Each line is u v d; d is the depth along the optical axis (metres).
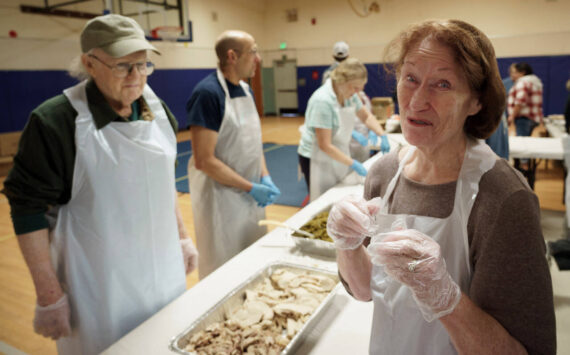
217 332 0.99
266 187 1.93
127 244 1.21
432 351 0.67
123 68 1.09
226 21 10.02
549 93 7.21
